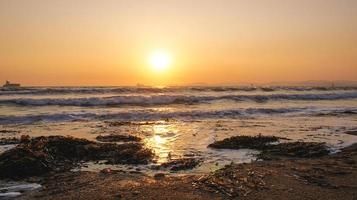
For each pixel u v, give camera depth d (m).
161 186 11.28
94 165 14.37
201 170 13.59
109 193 10.59
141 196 10.31
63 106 37.66
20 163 12.77
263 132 22.83
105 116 30.44
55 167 13.68
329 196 10.26
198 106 39.59
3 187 11.42
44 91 51.34
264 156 15.79
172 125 26.06
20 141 18.30
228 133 22.42
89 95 47.88
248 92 58.78
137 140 19.75
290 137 20.80
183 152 16.70
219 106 39.84
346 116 32.94
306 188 11.00
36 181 12.05
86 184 11.55
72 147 15.91
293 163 14.43
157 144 18.66
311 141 19.42
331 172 12.88
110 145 16.81
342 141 19.50
